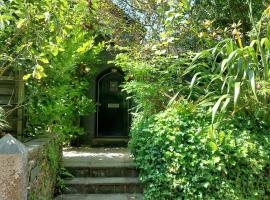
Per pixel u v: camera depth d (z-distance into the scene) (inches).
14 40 155.2
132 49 249.0
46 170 159.9
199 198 151.8
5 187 96.0
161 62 220.1
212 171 152.1
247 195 149.8
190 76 227.1
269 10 175.9
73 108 304.2
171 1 219.5
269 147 156.1
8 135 100.8
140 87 208.4
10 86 171.6
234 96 144.3
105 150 310.2
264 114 165.8
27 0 137.1
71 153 284.8
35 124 197.8
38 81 188.4
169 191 159.9
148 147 173.8
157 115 187.5
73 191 210.2
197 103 176.2
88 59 309.4
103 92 350.0
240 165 152.0
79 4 171.8
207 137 156.9
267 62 161.6
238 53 154.9
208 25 233.6
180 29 234.5
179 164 157.9
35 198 126.7
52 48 140.3
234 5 275.4
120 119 351.6
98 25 221.3
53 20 145.1
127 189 213.5
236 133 160.6
